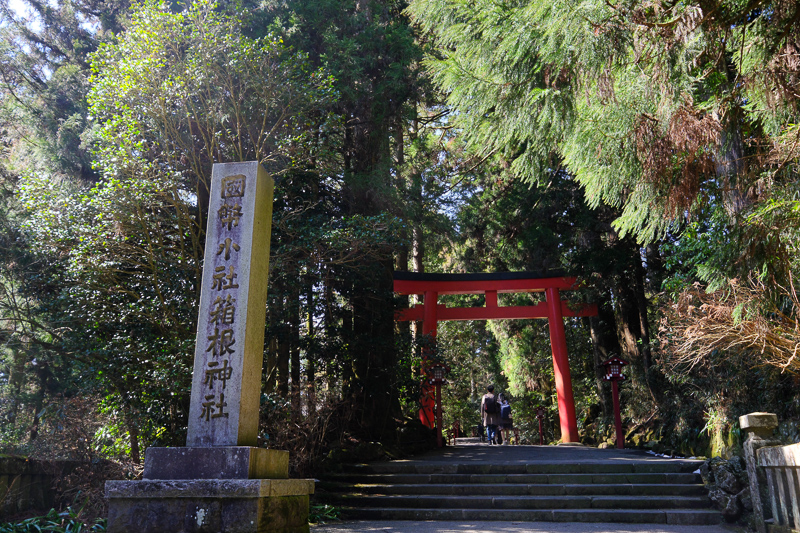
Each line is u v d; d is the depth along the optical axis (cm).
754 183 395
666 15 317
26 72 1139
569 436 1489
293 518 445
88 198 748
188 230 809
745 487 671
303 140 837
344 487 820
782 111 388
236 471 402
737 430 810
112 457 756
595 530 624
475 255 1727
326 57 970
